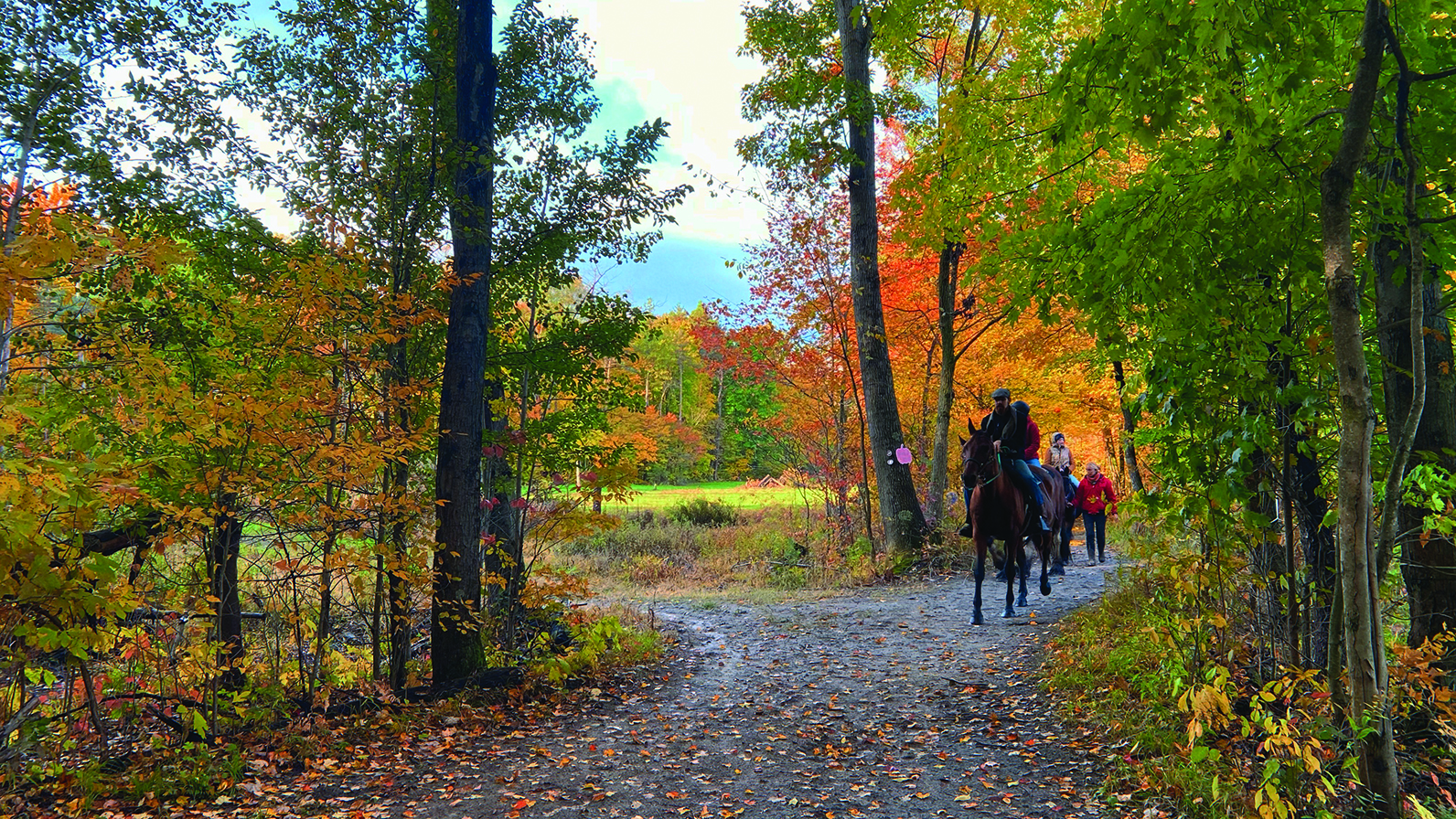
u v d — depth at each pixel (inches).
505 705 284.8
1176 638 215.3
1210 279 182.2
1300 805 151.4
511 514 372.2
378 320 270.5
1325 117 161.9
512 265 345.7
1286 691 152.9
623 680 325.1
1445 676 174.7
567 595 339.3
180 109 276.1
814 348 679.1
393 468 308.7
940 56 633.6
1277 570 207.6
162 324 266.4
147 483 232.7
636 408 375.2
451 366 301.7
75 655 172.7
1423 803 148.4
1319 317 183.2
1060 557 515.8
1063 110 164.7
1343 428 130.7
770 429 753.6
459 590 296.5
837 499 704.4
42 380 221.8
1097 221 188.2
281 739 232.5
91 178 256.7
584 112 362.0
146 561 245.1
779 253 656.4
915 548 591.8
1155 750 199.8
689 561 732.0
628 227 355.6
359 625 421.7
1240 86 157.8
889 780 209.2
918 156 281.0
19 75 237.0
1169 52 143.4
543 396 371.9
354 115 314.3
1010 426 389.1
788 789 206.7
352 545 272.5
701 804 197.8
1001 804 188.5
